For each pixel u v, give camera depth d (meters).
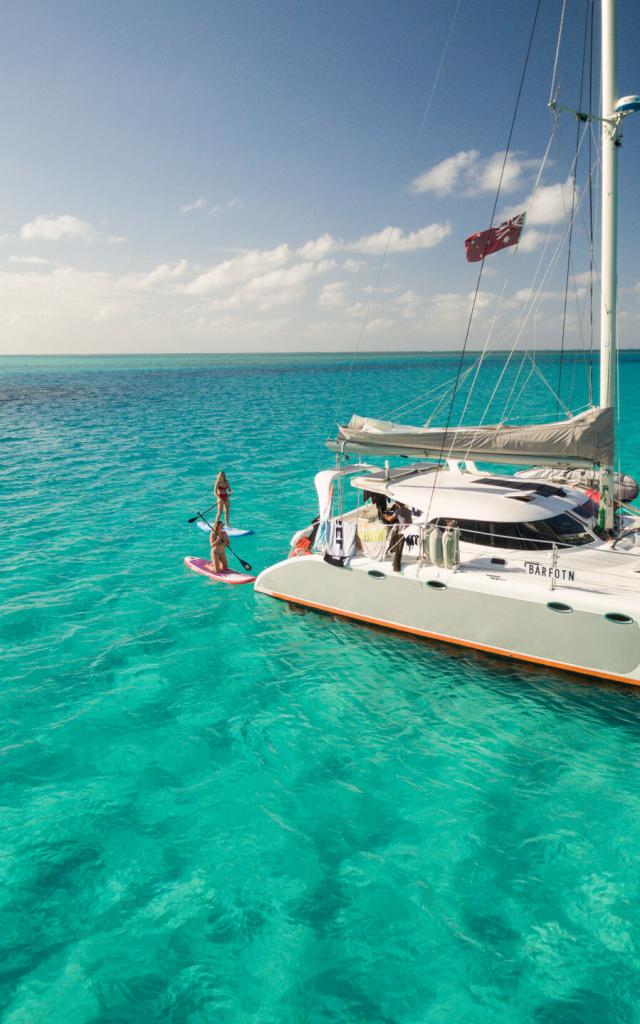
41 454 26.16
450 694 8.30
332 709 7.98
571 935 4.88
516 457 9.17
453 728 7.60
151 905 5.15
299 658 9.22
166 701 8.13
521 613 8.38
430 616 9.22
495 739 7.38
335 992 4.45
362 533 9.88
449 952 4.75
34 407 49.66
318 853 5.71
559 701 8.09
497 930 4.93
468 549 9.50
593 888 5.31
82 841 5.82
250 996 4.42
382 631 9.88
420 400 53.19
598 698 8.09
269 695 8.29
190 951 4.75
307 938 4.86
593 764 6.93
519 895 5.25
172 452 26.66
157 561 13.17
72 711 7.89
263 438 30.92
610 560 8.90
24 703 8.05
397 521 10.30
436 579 8.91
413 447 9.80
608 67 8.26
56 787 6.55
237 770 6.85
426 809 6.27
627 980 4.52
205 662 9.11
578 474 11.12
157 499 18.36
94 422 38.41
